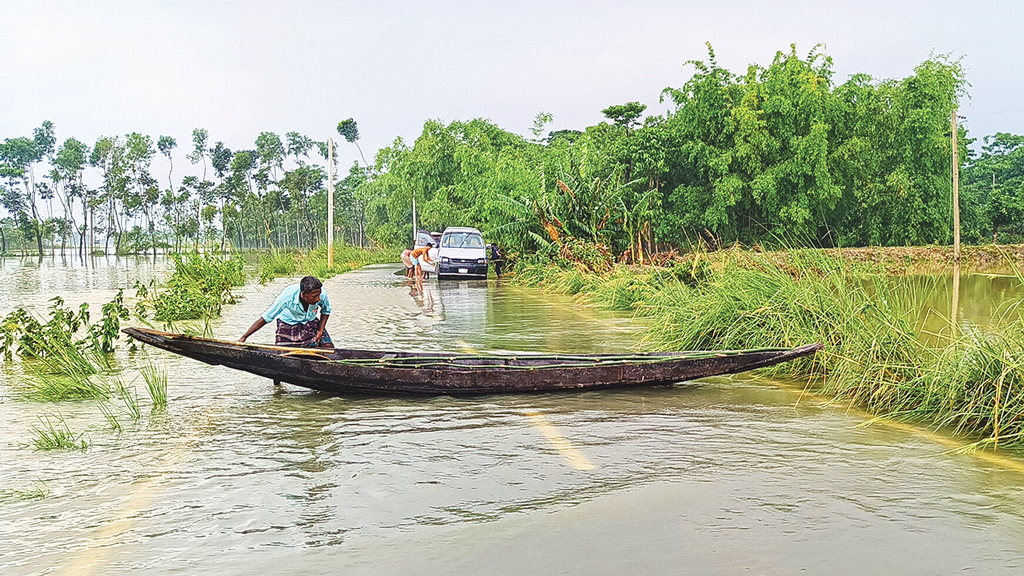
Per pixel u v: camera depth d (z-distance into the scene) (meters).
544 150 37.72
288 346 7.62
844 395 7.41
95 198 71.12
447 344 10.88
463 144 45.97
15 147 72.00
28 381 8.37
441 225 48.53
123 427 6.34
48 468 5.23
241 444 5.82
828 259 9.61
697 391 7.69
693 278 14.40
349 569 3.64
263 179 71.38
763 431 6.18
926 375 6.70
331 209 36.41
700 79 34.53
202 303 15.08
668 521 4.23
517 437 6.00
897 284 8.78
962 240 37.84
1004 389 6.04
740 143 32.94
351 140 59.28
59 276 30.16
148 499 4.61
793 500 4.55
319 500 4.59
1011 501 4.52
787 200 33.50
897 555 3.77
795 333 8.53
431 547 3.89
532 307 16.48
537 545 3.91
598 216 24.02
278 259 34.78
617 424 6.41
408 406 7.03
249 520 4.28
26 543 3.97
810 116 33.06
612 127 41.12
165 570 3.64
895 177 33.56
